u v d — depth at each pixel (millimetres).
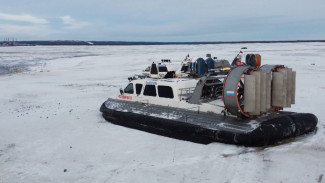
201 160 6156
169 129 8547
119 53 70562
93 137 8531
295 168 5312
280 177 5000
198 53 55062
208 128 7582
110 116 10484
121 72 28703
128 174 5609
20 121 10680
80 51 91000
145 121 9227
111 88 18625
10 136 8820
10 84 21359
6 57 62250
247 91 7020
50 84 21266
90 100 14797
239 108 7141
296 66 26828
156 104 9758
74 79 24297
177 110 8836
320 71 22766
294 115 7680
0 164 6578
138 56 53250
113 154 7031
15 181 5629
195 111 8477
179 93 9219
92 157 6871
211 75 9195
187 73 11398
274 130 6809
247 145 6895
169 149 7254
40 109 12828
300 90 14828
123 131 9133
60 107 13180
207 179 5172
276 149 6516
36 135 8875
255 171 5328
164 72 11992
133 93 10664
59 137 8609
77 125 10000
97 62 43438
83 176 5707
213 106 8133
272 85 7793
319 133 7738
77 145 7812
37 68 37250
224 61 11594
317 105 11266
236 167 5598
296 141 7090
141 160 6535
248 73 7246
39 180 5633
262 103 7238
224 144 7238
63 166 6336
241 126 7137
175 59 42125
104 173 5789
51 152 7324
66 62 45875
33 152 7367
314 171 5133
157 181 5211
